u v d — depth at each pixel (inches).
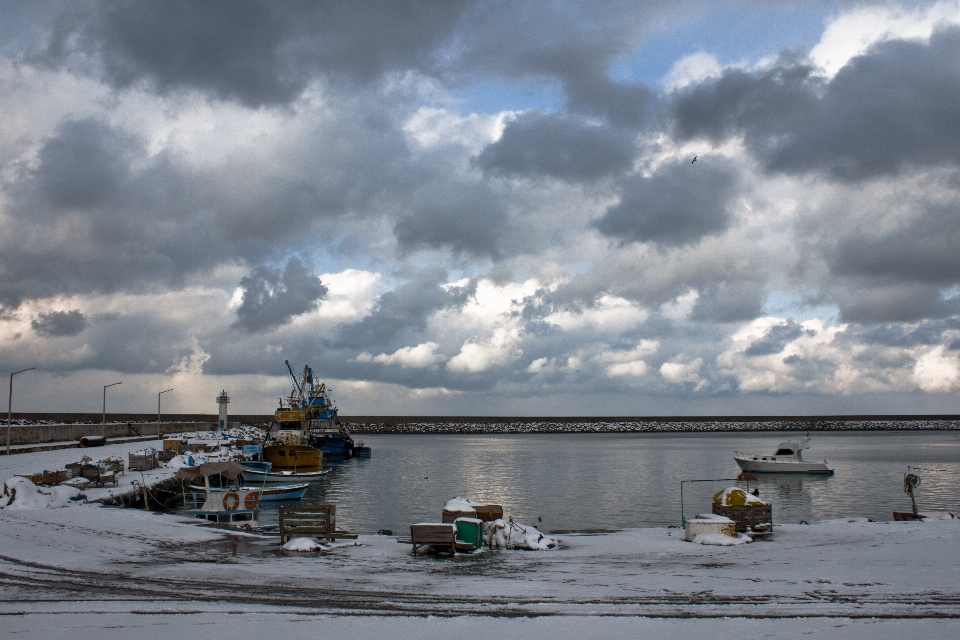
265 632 514.3
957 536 1039.0
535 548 975.6
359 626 533.6
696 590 689.6
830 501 2114.9
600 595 665.0
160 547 927.7
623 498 2213.3
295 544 932.0
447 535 909.8
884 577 749.9
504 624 543.5
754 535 1095.0
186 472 1358.3
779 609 605.9
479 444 6963.6
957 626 542.0
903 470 3314.5
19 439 3132.4
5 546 871.1
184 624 533.6
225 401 6038.4
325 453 4429.1
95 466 1685.5
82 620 540.7
